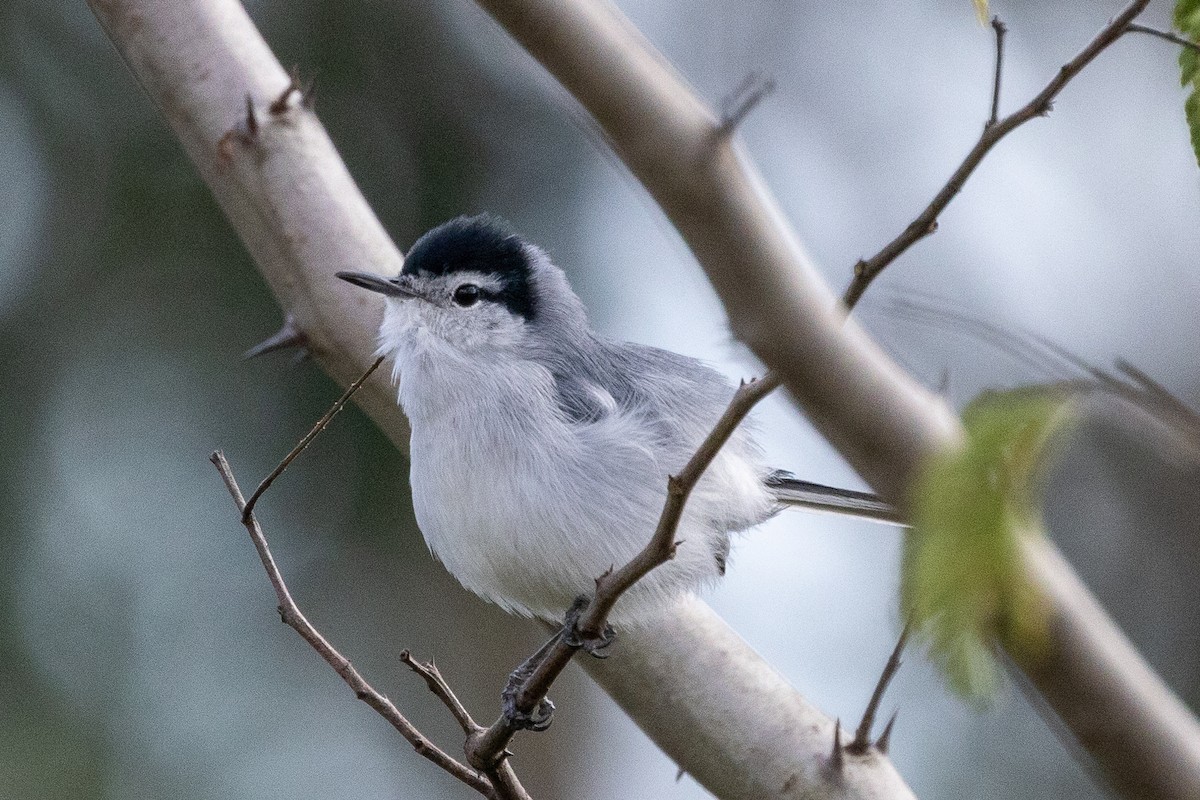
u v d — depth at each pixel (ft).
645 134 11.64
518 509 24.80
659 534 17.12
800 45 53.93
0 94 44.86
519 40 12.05
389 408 27.66
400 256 26.84
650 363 27.40
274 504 43.04
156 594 42.11
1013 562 9.61
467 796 44.14
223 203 26.35
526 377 25.68
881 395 11.14
